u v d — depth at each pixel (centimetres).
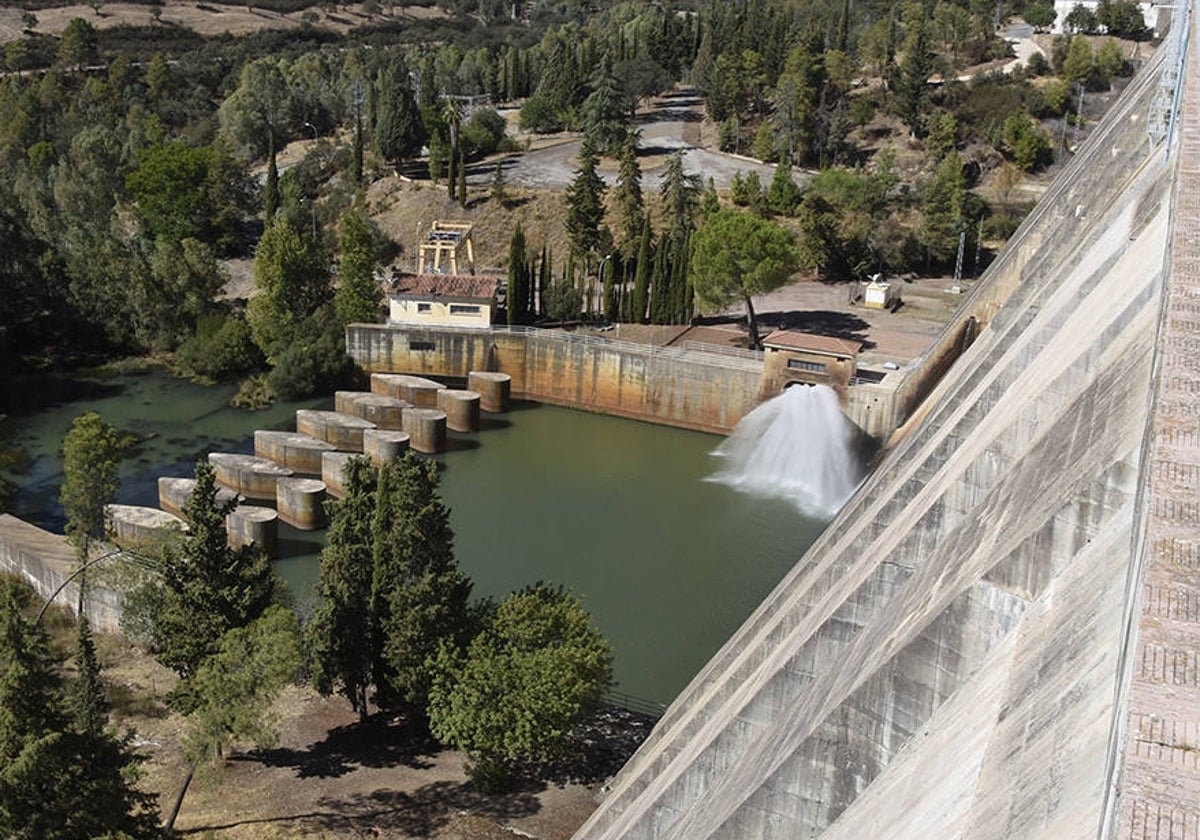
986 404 4834
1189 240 3025
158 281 13575
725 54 19500
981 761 2197
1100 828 1354
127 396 12444
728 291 12281
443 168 17262
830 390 10869
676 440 11762
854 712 3144
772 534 9438
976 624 2892
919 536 3950
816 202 14612
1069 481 2775
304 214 16088
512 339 12694
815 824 3266
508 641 5900
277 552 9062
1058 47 18438
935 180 14850
